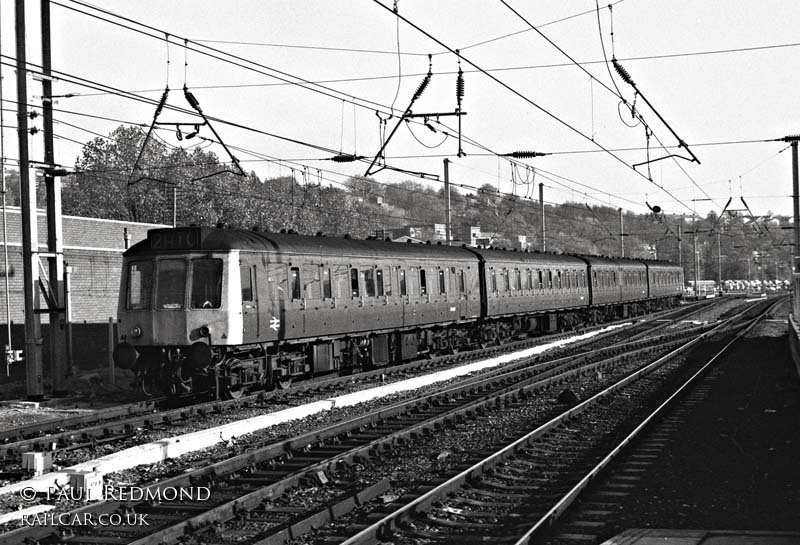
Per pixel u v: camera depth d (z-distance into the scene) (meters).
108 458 12.24
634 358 30.28
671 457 12.84
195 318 18.86
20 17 20.12
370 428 15.89
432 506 9.90
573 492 10.10
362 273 24.80
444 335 31.17
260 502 10.11
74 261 30.70
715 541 8.43
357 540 8.28
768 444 13.89
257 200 55.53
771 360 28.42
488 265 33.81
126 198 54.09
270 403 19.17
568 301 43.31
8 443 14.73
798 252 39.06
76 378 23.44
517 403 19.39
